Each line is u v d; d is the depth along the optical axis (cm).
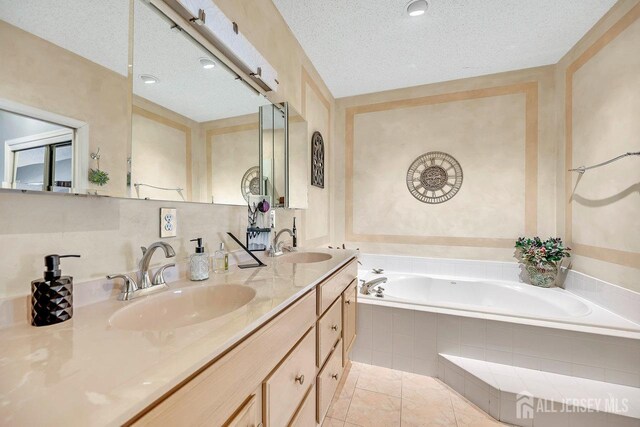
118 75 79
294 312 87
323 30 193
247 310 70
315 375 107
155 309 81
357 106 296
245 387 61
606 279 177
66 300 63
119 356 47
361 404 152
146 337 55
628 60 160
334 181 303
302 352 93
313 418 104
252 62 137
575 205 209
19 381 40
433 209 271
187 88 105
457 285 247
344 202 302
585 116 198
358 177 296
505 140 249
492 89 252
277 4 170
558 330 152
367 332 191
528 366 158
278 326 76
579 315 176
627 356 142
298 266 128
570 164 215
